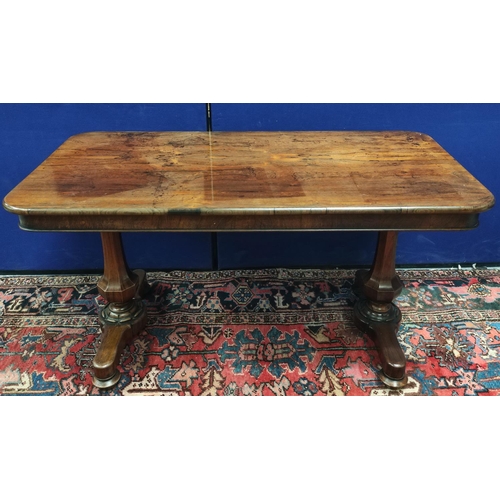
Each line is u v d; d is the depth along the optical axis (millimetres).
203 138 1855
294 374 1807
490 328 2025
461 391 1734
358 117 2047
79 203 1316
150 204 1312
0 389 1741
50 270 2408
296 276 2373
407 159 1644
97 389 1747
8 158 2090
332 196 1363
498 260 2416
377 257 1832
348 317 2092
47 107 1975
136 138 1853
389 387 1749
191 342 1952
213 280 2342
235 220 1343
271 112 2025
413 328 2025
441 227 1373
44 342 1953
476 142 2111
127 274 1861
